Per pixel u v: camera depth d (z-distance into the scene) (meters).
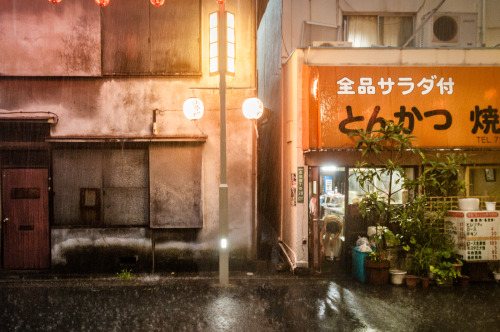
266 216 14.35
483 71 9.82
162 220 10.23
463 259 9.17
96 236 10.19
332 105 9.48
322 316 7.23
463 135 9.52
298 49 10.02
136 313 7.39
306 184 10.05
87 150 10.30
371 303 7.91
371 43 11.88
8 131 10.19
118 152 10.38
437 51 10.09
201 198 10.34
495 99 9.72
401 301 8.02
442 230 10.13
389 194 9.27
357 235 10.25
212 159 10.54
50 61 10.06
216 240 10.51
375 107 9.51
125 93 10.34
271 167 13.59
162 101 10.41
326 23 11.64
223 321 7.00
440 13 11.75
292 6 11.55
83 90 10.24
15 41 10.01
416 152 9.49
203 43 10.52
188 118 9.59
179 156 10.30
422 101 9.59
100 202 10.34
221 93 9.59
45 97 10.15
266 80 14.25
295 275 9.90
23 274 10.02
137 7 10.34
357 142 9.18
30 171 10.24
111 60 10.27
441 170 9.41
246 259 10.59
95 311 7.49
